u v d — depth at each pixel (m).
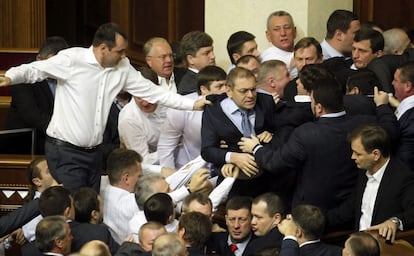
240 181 17.28
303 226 15.35
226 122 17.27
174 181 17.84
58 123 17.73
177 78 21.22
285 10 21.89
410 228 15.69
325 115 16.64
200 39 20.61
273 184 17.11
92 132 17.75
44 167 17.77
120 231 17.59
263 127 17.31
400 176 16.08
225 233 16.86
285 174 17.00
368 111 17.17
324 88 16.59
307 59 19.78
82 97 17.62
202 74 18.50
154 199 16.36
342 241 16.67
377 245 14.18
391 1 25.89
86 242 15.91
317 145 16.52
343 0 22.61
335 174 16.61
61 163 17.75
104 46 17.55
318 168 16.58
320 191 16.62
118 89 17.88
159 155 19.23
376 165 16.12
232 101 17.36
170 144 19.14
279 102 17.41
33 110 19.80
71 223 16.28
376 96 17.00
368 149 15.98
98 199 16.58
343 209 16.56
